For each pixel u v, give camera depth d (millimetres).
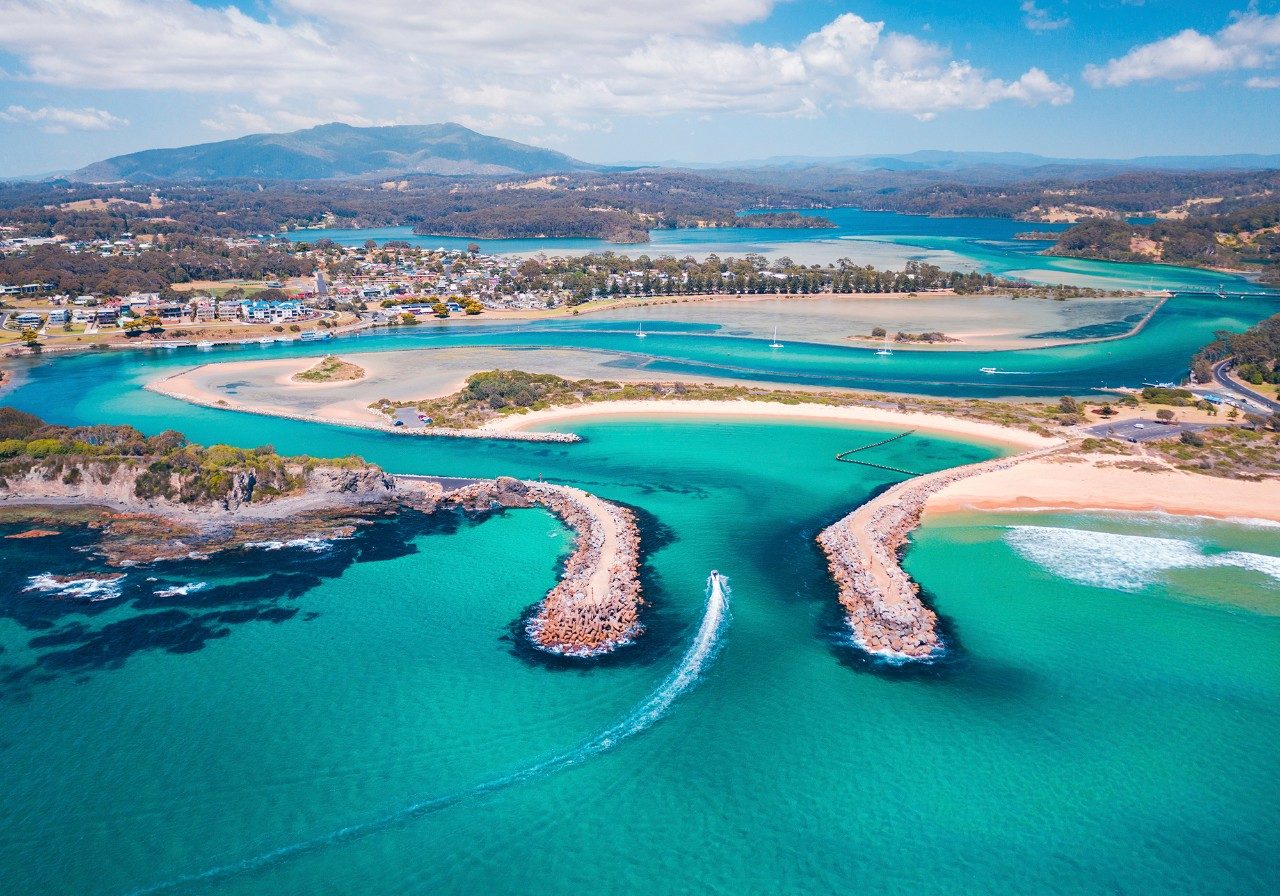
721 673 85938
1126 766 73750
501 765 72562
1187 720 79938
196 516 123000
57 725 75875
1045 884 61562
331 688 82188
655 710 79875
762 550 115312
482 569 108625
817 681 84812
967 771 72812
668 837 65438
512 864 62719
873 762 73625
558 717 78812
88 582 103062
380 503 130750
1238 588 105562
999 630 95125
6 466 128250
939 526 124438
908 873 62344
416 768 72000
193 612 96562
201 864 61844
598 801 68750
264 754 73000
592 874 61906
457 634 92500
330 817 66625
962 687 84375
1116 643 92750
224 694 81000
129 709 78375
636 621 95438
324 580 104938
